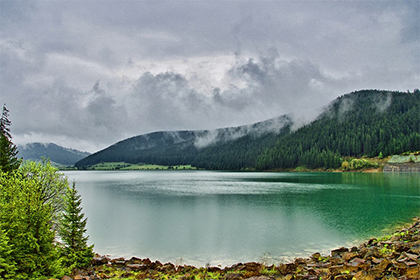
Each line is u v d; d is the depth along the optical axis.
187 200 71.38
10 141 50.22
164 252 30.12
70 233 21.41
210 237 35.88
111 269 21.25
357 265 18.06
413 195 74.06
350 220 44.06
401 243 25.16
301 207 57.69
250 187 104.75
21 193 17.61
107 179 174.62
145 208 59.78
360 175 169.50
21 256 16.30
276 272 19.94
